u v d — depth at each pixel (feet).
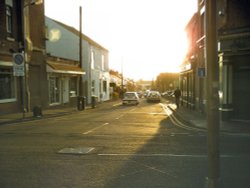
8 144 38.60
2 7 77.30
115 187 22.65
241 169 27.30
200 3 83.76
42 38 99.19
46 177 25.04
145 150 34.78
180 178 24.66
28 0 87.61
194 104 94.68
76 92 132.67
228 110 60.03
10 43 80.59
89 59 145.79
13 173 26.16
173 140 41.16
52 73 106.32
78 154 32.83
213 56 15.35
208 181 15.71
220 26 60.90
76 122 63.26
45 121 66.13
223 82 60.23
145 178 24.70
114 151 34.27
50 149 35.47
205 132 48.83
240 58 58.70
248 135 45.78
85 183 23.52
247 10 56.29
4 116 72.84
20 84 84.84
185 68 110.42
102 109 106.01
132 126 56.34
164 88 329.52
